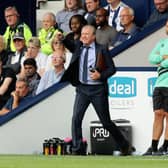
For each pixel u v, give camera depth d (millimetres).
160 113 35656
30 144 39688
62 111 39750
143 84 38938
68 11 47688
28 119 39750
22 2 54312
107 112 35688
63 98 39750
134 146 38938
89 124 39031
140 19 47781
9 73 42656
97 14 43156
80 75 35750
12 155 36281
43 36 45875
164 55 35156
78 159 30250
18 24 47500
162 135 36812
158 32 39281
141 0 47750
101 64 35406
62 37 41250
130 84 39031
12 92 41969
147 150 37031
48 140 38219
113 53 39344
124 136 36938
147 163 27297
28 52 42500
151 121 38812
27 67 41344
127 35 42844
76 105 36031
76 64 35812
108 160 29344
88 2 45625
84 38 35562
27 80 41281
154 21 41812
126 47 39375
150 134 38812
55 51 41031
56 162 27719
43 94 39688
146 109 38906
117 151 36719
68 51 41625
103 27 43156
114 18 44750
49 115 39781
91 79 35500
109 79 39188
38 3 56312
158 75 35781
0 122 39594
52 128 39781
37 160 29375
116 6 45031
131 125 38938
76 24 41750
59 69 40938
